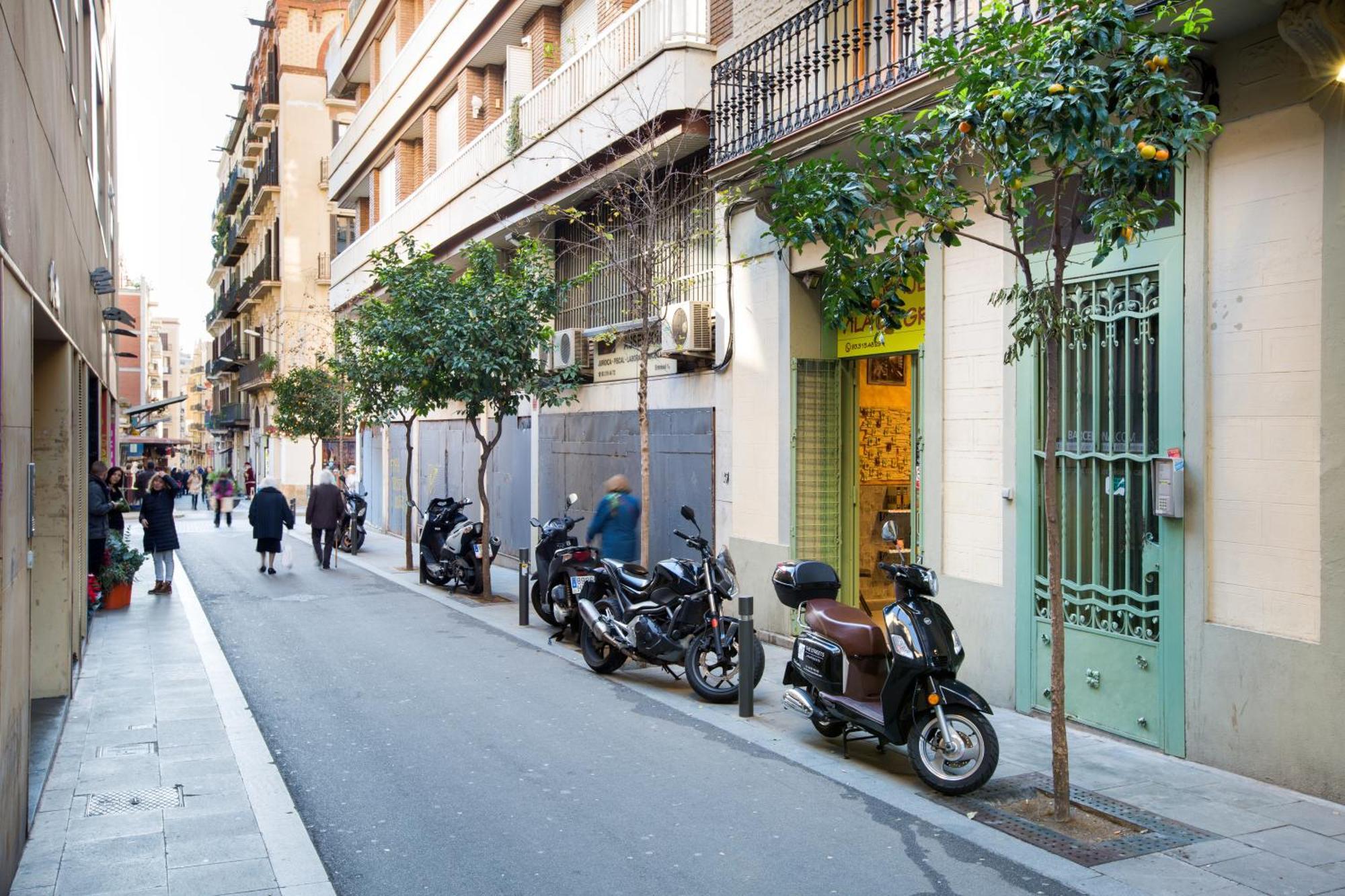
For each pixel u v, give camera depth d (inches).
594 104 516.7
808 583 282.8
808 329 421.4
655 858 201.8
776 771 256.5
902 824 217.5
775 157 380.2
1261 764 234.2
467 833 216.4
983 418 319.0
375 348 650.8
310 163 1672.0
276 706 327.9
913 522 377.4
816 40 374.6
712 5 462.0
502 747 280.4
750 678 309.1
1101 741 270.7
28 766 214.2
